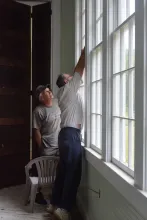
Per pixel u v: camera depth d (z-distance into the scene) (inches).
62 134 121.0
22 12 173.5
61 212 117.7
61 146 119.7
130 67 77.6
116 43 88.8
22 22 173.8
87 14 119.6
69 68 168.9
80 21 149.6
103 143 94.1
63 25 171.5
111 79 91.4
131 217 68.4
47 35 174.6
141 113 62.8
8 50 168.2
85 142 124.0
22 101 174.4
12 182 172.4
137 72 64.7
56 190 126.6
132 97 76.1
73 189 119.6
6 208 135.8
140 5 62.7
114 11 90.1
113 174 80.8
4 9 165.9
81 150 122.6
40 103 151.6
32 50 177.5
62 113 123.2
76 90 125.0
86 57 120.7
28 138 177.6
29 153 178.4
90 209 116.9
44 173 133.5
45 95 145.2
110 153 91.8
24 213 130.0
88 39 119.7
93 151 113.5
